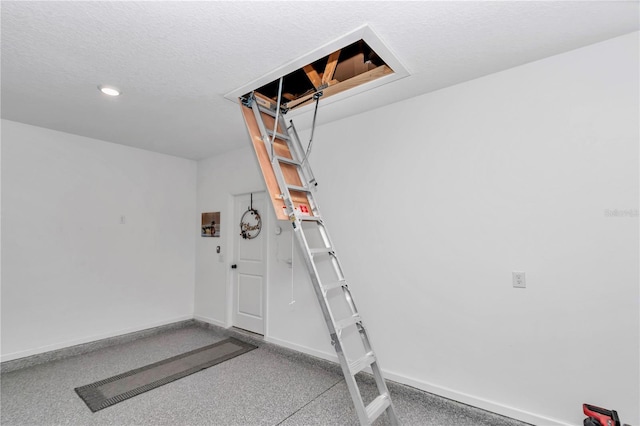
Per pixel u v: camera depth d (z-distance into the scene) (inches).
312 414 87.0
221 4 56.6
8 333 114.9
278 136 93.2
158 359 125.0
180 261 171.9
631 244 67.1
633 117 67.7
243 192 154.2
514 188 80.9
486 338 83.3
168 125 122.3
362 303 106.5
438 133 93.3
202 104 102.0
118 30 64.4
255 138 88.5
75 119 116.1
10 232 117.0
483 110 85.8
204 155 169.8
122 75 83.6
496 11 59.4
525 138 79.7
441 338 90.3
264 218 145.3
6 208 116.4
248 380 107.2
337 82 91.0
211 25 62.9
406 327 96.9
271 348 134.0
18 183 119.5
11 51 72.0
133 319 150.6
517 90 81.0
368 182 107.3
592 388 69.8
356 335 107.2
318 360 117.2
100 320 139.2
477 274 85.3
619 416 66.9
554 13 60.2
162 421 83.6
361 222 108.3
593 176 71.3
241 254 157.9
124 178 150.6
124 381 105.9
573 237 73.2
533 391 76.3
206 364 120.2
